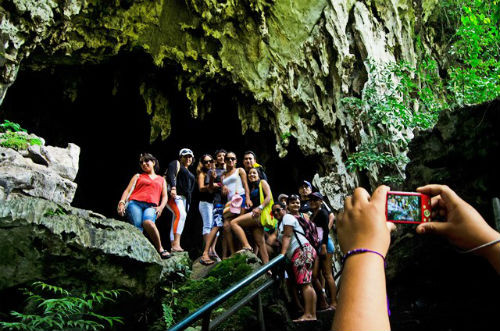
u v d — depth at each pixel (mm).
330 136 12875
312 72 12852
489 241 822
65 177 5750
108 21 11195
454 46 12641
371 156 11117
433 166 5047
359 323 681
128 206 5910
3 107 12961
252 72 12711
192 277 6227
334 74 12852
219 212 6836
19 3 9156
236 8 12219
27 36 9578
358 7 13141
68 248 4145
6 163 5219
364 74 12828
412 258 4375
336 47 12664
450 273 4105
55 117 14133
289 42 12828
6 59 9195
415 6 14578
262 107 13062
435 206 948
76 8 10273
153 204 6012
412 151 5484
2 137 5812
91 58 11719
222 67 12523
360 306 699
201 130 15523
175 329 2738
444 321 3947
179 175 6984
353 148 12648
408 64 12125
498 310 3684
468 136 4699
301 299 5922
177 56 12227
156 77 13211
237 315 5121
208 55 12383
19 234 3963
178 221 6629
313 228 5758
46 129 14188
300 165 14141
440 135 5070
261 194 6484
